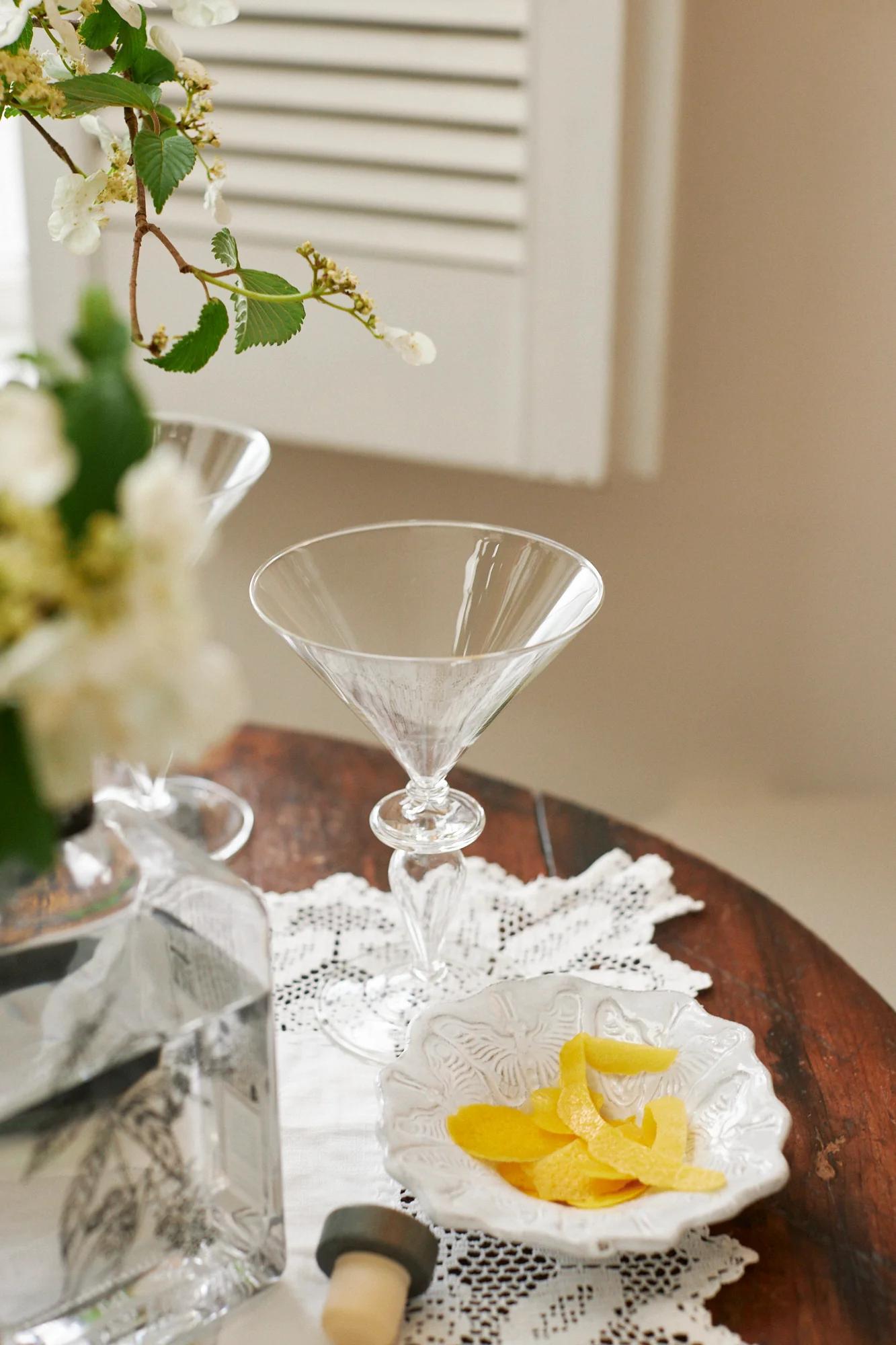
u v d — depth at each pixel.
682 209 1.37
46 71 0.84
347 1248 0.75
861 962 1.27
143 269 1.39
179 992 0.72
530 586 0.87
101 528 0.59
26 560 0.58
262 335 0.85
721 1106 0.79
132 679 0.58
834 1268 0.77
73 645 0.58
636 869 0.95
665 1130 0.78
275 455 1.56
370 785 1.01
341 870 0.95
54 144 0.85
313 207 1.34
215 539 0.91
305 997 0.88
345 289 0.84
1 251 1.84
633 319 1.32
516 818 0.99
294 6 1.30
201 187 1.35
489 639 0.88
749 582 1.53
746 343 1.42
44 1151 0.71
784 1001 0.88
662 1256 0.77
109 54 0.86
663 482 1.49
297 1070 0.85
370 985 0.89
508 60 1.27
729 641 1.56
